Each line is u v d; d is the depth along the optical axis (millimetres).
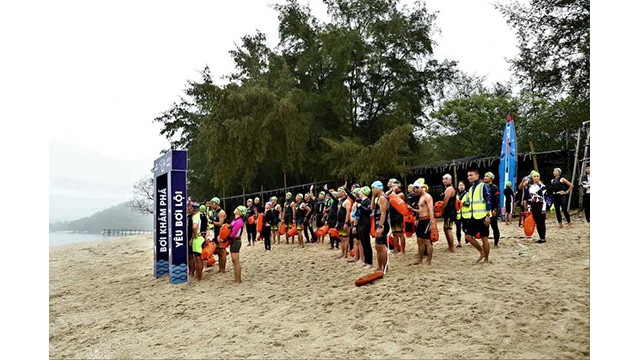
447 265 8195
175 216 10312
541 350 4504
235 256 9570
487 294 6160
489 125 32031
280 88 26359
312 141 26969
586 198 12125
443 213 9719
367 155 22125
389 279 7598
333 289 7836
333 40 26391
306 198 14891
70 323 7969
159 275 11789
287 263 11203
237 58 31094
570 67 20406
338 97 26797
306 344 5457
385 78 28594
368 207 9031
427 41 27328
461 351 4699
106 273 13742
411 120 28094
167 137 38250
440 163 23562
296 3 29656
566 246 9008
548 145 26672
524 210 13320
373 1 27703
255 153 24703
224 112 25250
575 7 19797
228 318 7016
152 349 6055
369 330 5602
